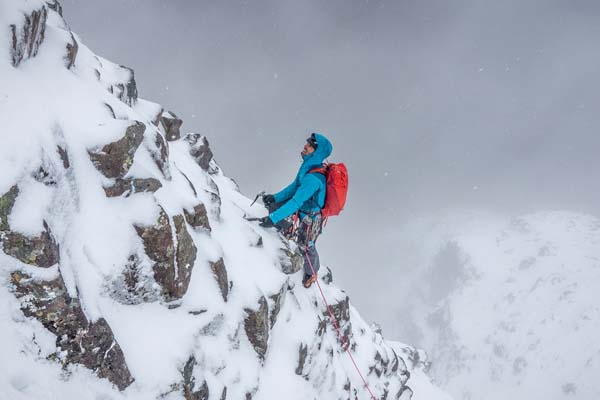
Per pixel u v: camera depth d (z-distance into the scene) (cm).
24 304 281
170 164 503
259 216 668
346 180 594
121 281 348
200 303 410
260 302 482
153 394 333
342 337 744
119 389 318
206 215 477
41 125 322
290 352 539
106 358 312
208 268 442
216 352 410
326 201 590
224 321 433
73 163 345
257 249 564
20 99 322
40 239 282
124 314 351
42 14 381
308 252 618
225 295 448
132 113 472
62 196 326
